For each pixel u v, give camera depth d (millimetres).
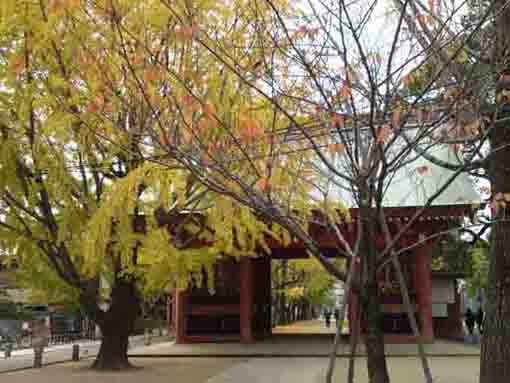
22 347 29078
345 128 6418
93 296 17156
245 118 6297
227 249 14219
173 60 9008
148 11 9172
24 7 11078
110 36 7512
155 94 6184
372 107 5426
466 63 6934
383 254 6160
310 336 31109
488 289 8477
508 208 8164
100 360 17375
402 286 6258
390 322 25109
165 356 21281
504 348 8117
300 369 16656
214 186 5875
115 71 7785
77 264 16453
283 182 7711
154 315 44406
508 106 7406
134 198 12516
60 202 14789
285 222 6012
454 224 20734
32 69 11578
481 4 6812
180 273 14414
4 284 34844
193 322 26953
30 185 14578
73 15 7992
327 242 22375
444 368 16016
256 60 8594
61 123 11461
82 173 14656
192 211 14492
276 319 53812
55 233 15125
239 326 26734
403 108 6121
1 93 13102
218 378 14984
